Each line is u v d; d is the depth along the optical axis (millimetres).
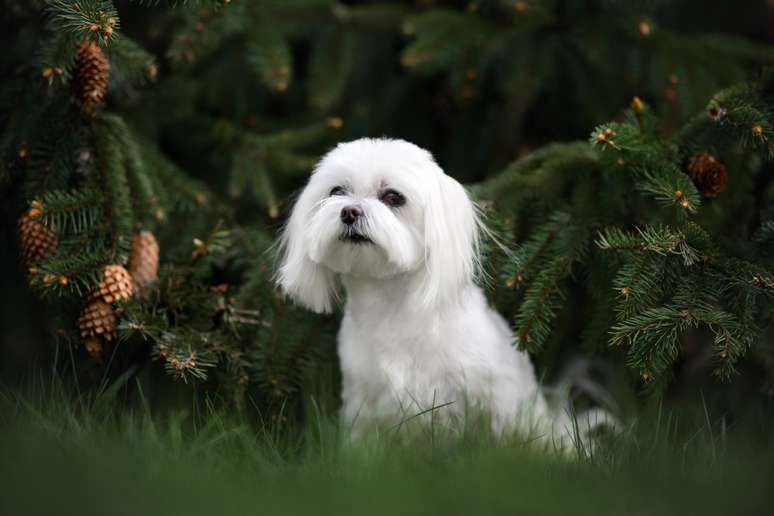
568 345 6527
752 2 8328
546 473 4188
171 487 3855
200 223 6148
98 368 5309
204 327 5320
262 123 7523
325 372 5723
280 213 6363
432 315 5023
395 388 5047
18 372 6195
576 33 6727
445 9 7262
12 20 5922
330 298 5445
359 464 4324
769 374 5402
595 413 5797
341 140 7484
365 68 7594
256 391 5406
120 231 5160
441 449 4562
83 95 5191
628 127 4996
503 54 6828
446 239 4969
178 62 6305
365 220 4777
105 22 4434
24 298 6621
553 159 5473
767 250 4938
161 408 5371
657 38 6766
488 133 7172
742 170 5453
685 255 4555
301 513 3619
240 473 4309
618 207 5316
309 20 7336
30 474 3877
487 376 5062
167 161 6297
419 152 5121
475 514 3648
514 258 5078
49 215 5012
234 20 6457
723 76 6566
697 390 6090
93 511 3566
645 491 3930
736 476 4109
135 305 4965
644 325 4441
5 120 5570
